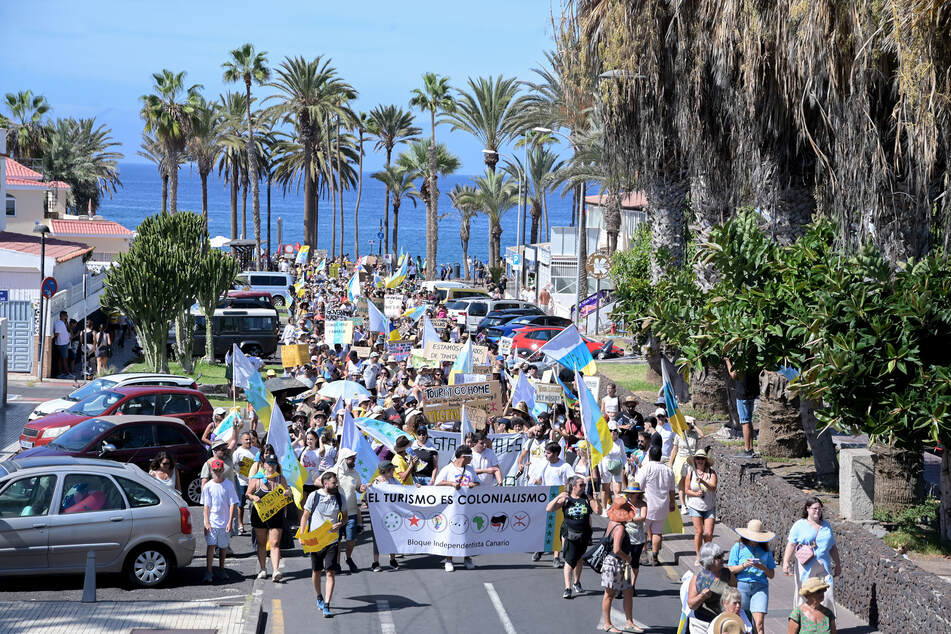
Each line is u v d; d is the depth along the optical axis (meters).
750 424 20.92
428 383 26.48
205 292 40.41
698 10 22.98
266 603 14.50
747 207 20.81
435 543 16.48
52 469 14.62
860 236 17.52
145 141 93.38
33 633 12.30
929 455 24.14
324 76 88.50
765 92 20.02
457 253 194.62
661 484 16.75
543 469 17.14
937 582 12.25
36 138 91.50
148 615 13.31
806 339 16.31
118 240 66.69
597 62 26.58
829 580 12.48
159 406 22.42
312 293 60.38
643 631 13.47
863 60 15.95
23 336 37.06
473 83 70.25
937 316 14.46
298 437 18.47
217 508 15.52
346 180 107.62
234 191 103.12
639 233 45.19
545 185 83.00
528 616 14.08
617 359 41.53
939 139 14.95
